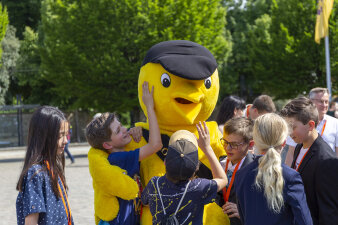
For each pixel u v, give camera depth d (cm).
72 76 1938
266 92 3100
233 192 315
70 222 273
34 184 247
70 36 1909
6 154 2092
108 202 305
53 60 1934
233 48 2962
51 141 261
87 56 1912
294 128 294
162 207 258
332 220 270
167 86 322
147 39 1848
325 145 290
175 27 1853
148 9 1881
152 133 314
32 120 263
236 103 487
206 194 262
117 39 1870
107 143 309
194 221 259
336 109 792
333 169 274
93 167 302
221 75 2722
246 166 264
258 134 255
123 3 1848
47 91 2869
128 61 1894
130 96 2002
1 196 876
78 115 2814
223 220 325
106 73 1862
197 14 1883
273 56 2472
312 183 282
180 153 255
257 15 3162
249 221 248
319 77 2427
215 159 297
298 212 237
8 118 2583
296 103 298
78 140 2767
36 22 3219
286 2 2466
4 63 2723
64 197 269
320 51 2303
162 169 329
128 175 307
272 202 235
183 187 257
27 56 2805
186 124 339
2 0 3092
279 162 240
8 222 656
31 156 256
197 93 320
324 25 1653
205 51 338
